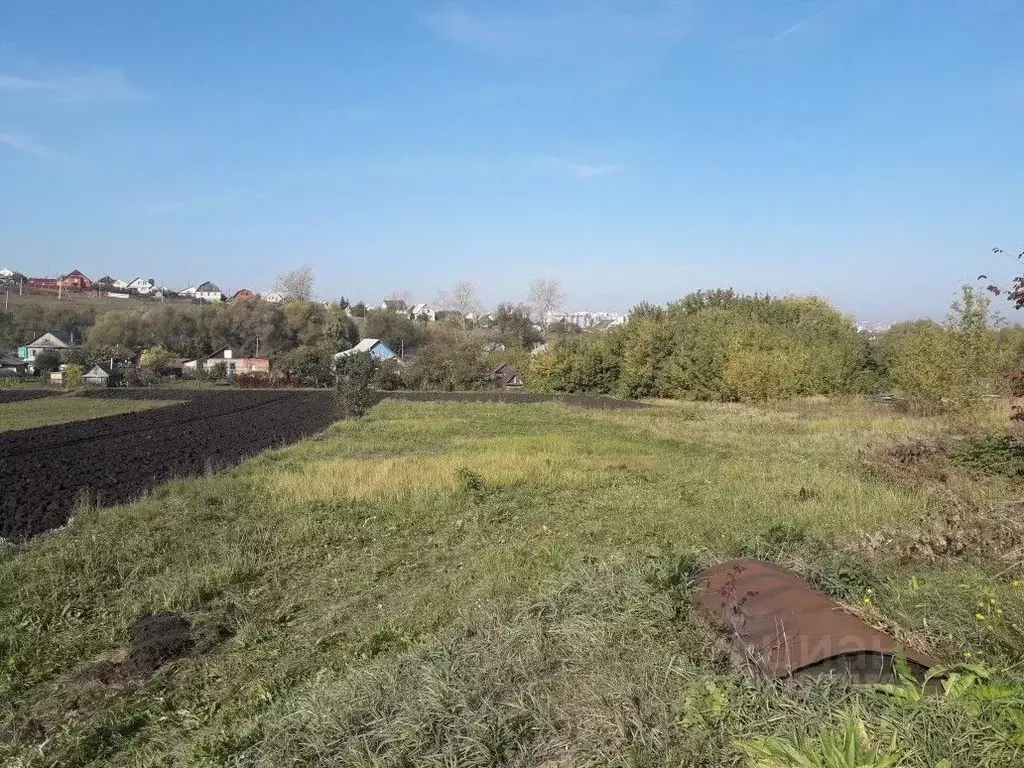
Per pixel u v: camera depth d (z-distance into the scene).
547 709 3.99
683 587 5.17
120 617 7.09
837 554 6.58
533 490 12.95
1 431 24.12
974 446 11.98
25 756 4.69
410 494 12.34
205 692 5.59
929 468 12.04
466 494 12.36
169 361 65.12
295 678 5.69
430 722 3.96
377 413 30.95
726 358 39.69
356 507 11.48
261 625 6.94
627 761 3.36
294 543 9.55
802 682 3.79
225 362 68.00
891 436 18.17
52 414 31.47
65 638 6.59
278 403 39.50
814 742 3.19
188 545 9.32
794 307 51.75
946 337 23.70
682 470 14.79
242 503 11.65
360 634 6.45
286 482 12.94
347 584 8.04
